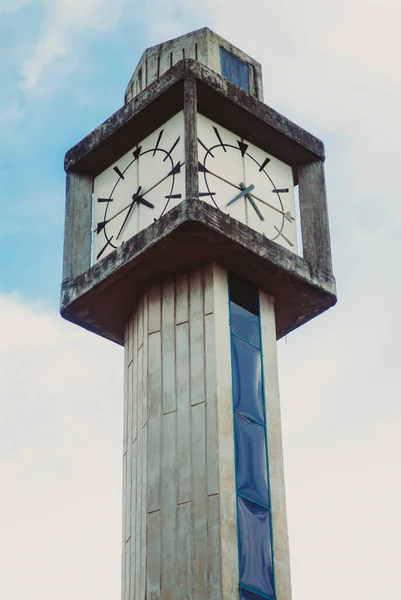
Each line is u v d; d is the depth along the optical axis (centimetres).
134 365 3039
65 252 3184
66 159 3306
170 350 2914
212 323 2880
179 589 2611
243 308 2973
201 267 2969
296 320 3175
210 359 2839
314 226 3195
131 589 2756
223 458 2714
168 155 3067
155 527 2716
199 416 2788
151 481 2780
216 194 3031
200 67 3050
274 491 2773
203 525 2650
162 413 2847
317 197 3234
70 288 3108
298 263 3028
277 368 2958
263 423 2847
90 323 3173
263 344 2961
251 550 2655
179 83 3031
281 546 2716
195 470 2727
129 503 2891
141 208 3083
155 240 2880
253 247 2923
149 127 3148
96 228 3216
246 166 3152
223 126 3150
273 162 3241
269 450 2820
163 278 3017
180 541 2664
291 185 3253
